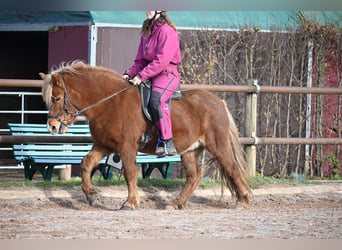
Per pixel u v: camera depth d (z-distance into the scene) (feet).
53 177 41.70
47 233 24.30
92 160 30.35
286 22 45.16
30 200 31.19
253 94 36.73
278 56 44.96
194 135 30.86
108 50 41.88
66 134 36.65
